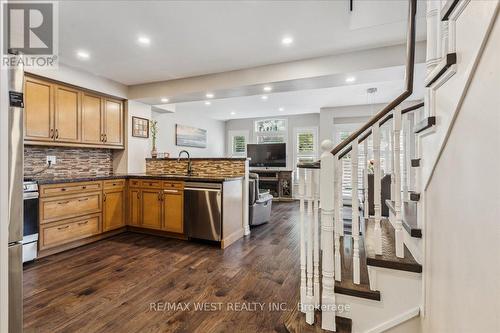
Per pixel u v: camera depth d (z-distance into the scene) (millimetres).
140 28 2586
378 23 2482
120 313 1894
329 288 1562
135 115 4594
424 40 2834
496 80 797
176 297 2123
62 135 3465
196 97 4293
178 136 6797
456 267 1078
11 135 1146
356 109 6430
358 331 1594
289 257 3031
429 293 1380
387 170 3445
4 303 820
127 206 4078
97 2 2146
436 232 1308
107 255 3068
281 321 1814
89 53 3131
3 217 817
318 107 6660
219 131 8664
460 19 1067
